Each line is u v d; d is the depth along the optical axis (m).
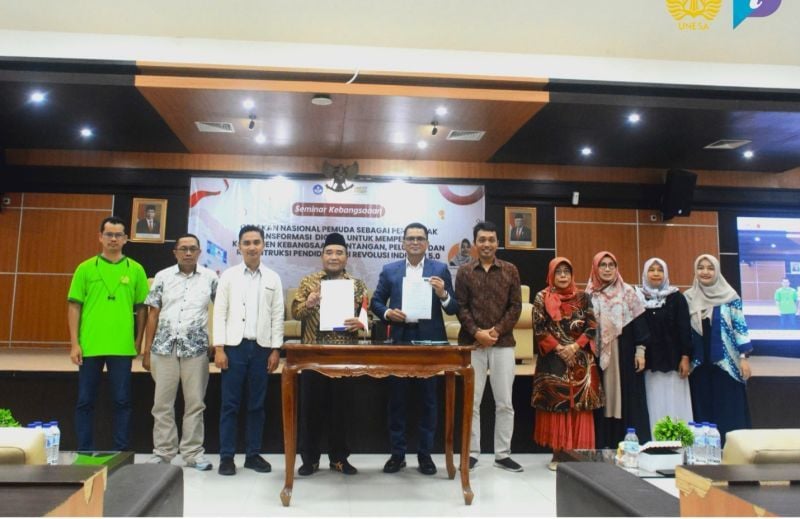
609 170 7.36
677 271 7.43
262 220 6.85
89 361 3.28
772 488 1.04
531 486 3.05
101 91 4.75
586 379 3.38
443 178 7.11
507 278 3.48
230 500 2.73
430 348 2.63
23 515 0.92
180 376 3.42
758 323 7.46
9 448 1.27
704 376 3.49
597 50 4.83
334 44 4.68
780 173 7.57
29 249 6.76
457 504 2.71
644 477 2.31
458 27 4.63
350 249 6.93
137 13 4.42
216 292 3.39
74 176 6.67
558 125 5.61
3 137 6.20
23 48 4.45
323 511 2.58
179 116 5.44
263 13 4.47
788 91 4.93
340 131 5.90
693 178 6.98
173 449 3.39
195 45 4.57
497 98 4.81
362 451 3.83
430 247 7.03
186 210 6.84
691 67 4.89
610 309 3.54
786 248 7.60
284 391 2.65
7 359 4.90
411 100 4.90
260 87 4.63
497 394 3.48
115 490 1.47
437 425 3.87
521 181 7.20
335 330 2.99
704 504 1.08
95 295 3.31
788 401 4.25
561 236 7.32
